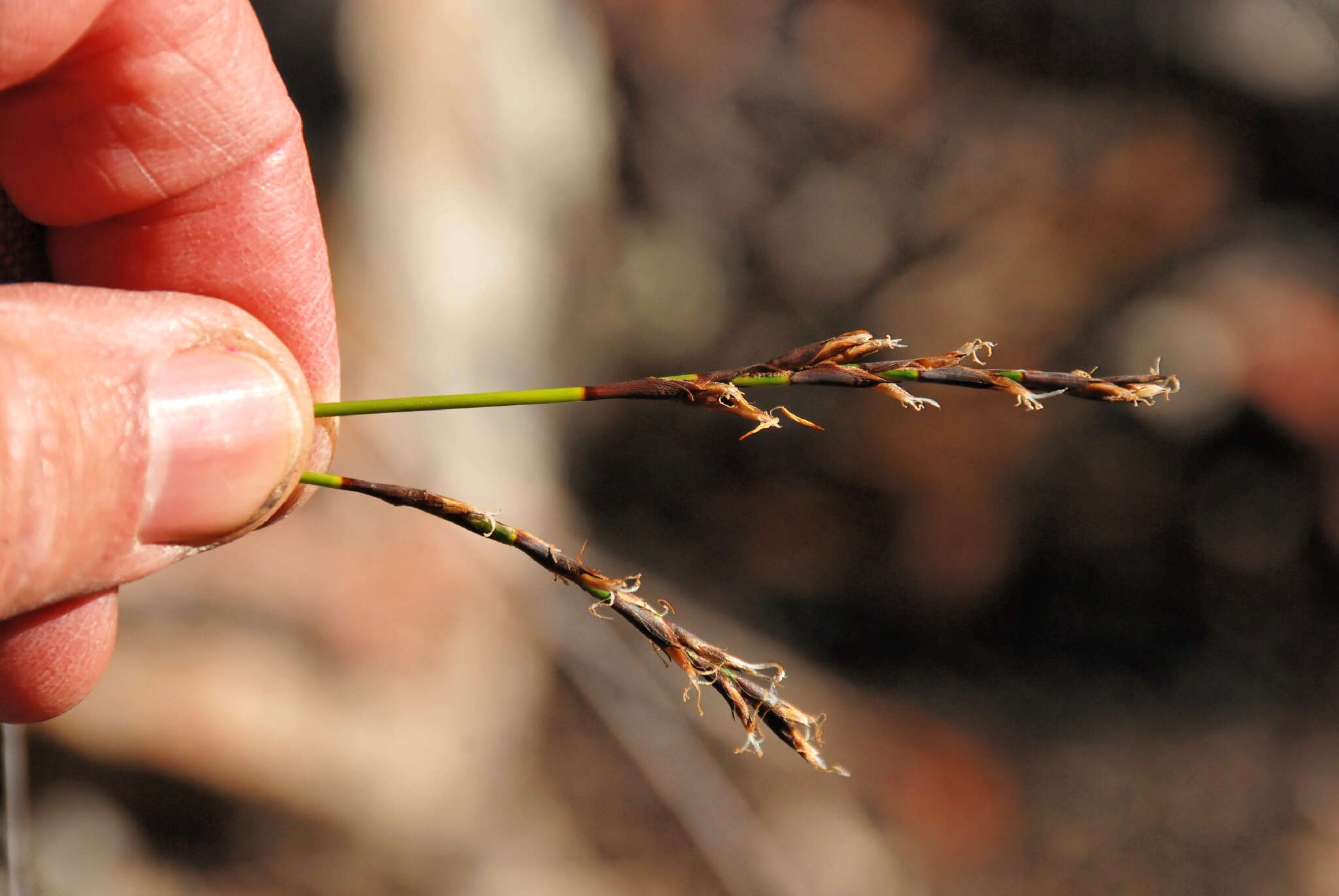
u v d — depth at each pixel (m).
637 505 0.76
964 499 0.73
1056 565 0.73
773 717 0.29
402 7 0.56
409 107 0.55
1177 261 0.76
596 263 0.74
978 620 0.73
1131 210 0.78
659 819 0.54
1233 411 0.70
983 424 0.73
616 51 0.85
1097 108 0.84
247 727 0.45
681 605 0.70
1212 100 0.81
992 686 0.70
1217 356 0.71
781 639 0.71
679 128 0.85
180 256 0.32
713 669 0.29
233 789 0.45
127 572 0.30
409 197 0.54
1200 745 0.65
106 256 0.32
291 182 0.32
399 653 0.48
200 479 0.30
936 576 0.73
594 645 0.51
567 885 0.51
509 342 0.58
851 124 0.87
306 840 0.47
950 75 0.88
